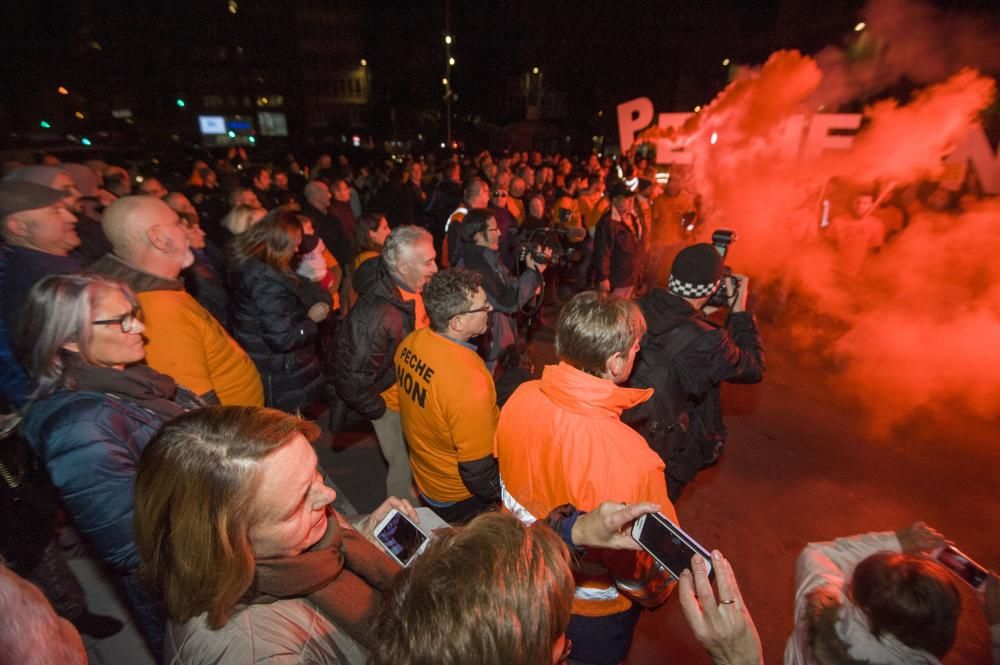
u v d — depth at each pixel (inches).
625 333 56.6
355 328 98.6
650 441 81.9
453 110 1245.7
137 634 85.0
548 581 28.5
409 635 26.7
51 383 53.0
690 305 82.0
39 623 27.0
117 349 55.8
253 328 110.0
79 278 54.8
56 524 71.9
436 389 76.6
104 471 50.9
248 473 33.4
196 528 32.5
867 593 45.8
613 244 203.8
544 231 123.0
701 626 35.3
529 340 197.6
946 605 43.0
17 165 175.8
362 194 472.7
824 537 121.6
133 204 73.9
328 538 40.2
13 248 83.1
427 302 77.2
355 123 1705.2
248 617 34.7
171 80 1443.2
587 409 55.7
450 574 27.8
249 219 138.8
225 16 1508.4
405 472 113.3
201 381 78.5
